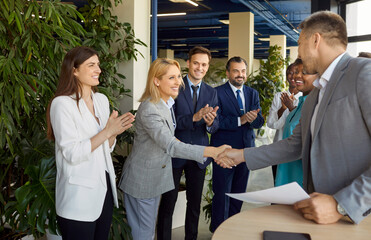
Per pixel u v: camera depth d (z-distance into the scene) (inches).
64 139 77.5
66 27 110.5
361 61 58.5
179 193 145.7
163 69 99.9
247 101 138.9
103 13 140.3
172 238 135.9
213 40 813.2
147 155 100.2
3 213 105.4
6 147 111.3
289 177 97.0
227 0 396.5
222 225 54.8
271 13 452.4
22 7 97.7
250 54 399.5
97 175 82.4
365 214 53.3
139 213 102.0
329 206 54.3
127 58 144.6
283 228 53.5
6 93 94.3
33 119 111.0
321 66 63.3
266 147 76.8
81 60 80.9
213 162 133.4
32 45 98.3
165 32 689.6
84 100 85.1
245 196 61.3
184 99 121.2
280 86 351.6
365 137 56.8
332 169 59.7
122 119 79.8
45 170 97.3
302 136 69.1
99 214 83.4
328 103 60.1
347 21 191.5
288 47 805.9
